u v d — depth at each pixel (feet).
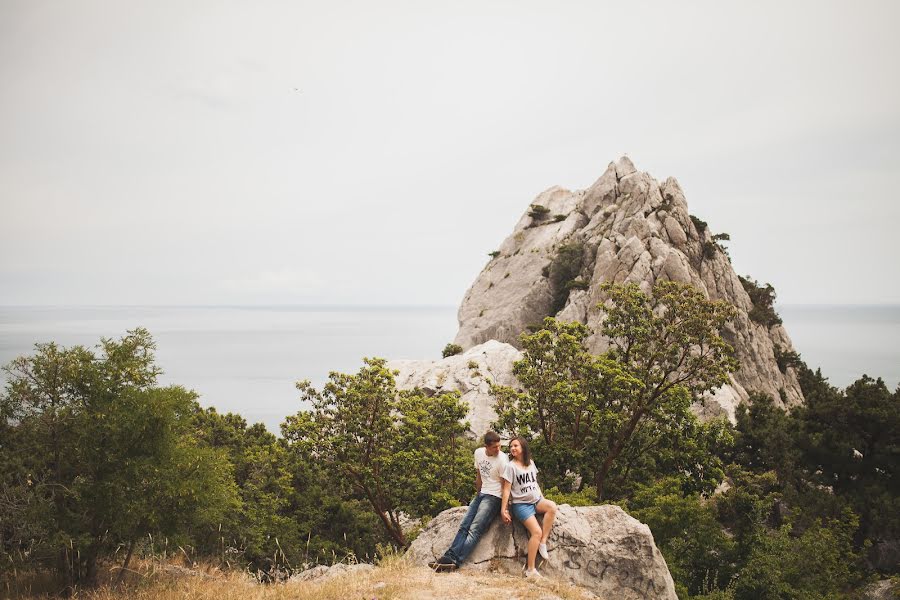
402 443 87.92
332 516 98.68
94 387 45.14
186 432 51.88
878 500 97.96
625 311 96.73
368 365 89.20
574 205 393.70
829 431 110.32
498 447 34.45
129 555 46.03
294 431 86.69
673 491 78.18
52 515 42.91
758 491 83.41
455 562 33.06
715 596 59.72
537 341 94.53
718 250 264.52
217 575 48.73
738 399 166.40
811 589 69.36
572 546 33.30
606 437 93.56
